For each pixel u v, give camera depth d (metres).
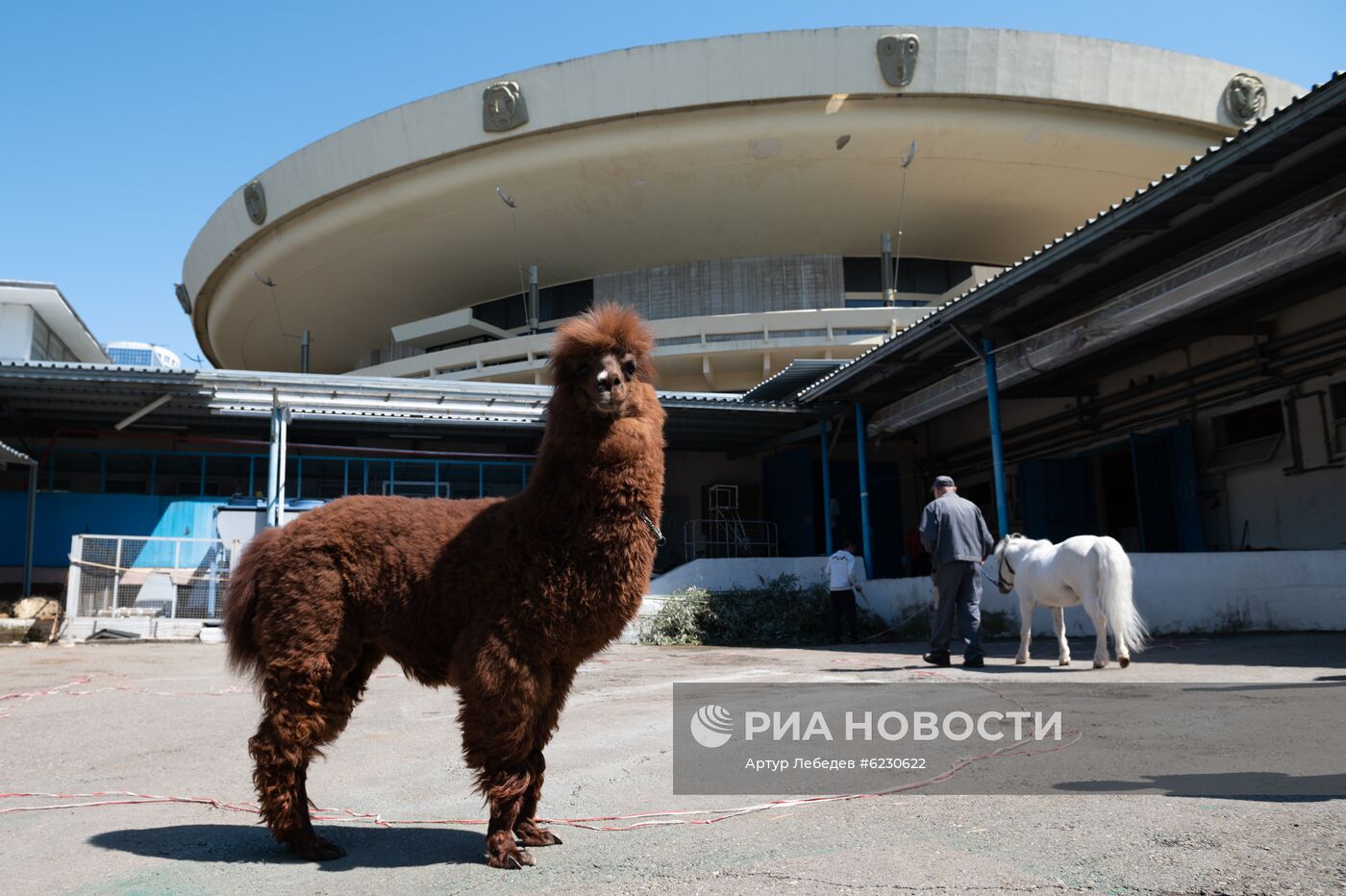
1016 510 23.09
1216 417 17.53
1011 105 28.55
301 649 3.51
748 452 25.81
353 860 3.53
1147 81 28.67
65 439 21.73
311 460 23.77
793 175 29.98
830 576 16.36
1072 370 19.67
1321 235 10.23
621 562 3.39
